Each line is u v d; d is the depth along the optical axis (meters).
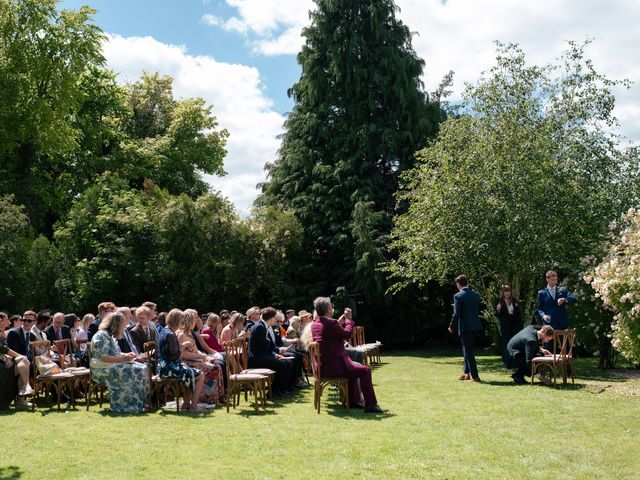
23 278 20.55
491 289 17.17
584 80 16.66
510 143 15.43
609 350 13.83
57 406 9.54
